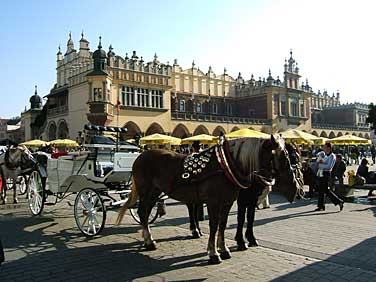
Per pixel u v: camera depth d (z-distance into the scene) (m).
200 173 6.71
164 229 9.28
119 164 8.96
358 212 11.53
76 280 5.70
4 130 98.38
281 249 7.24
